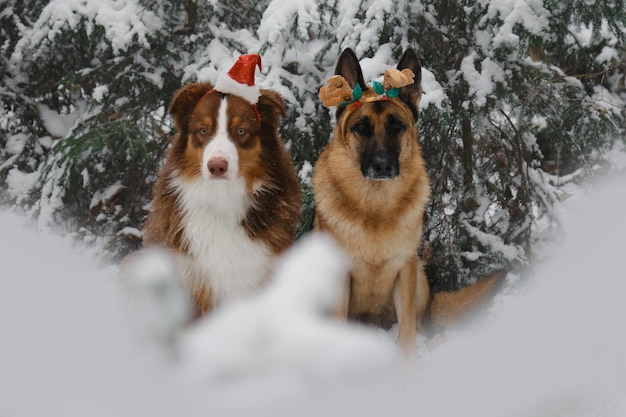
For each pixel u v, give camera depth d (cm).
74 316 205
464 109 539
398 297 471
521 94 568
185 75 589
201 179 403
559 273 529
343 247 460
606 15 535
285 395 92
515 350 385
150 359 157
